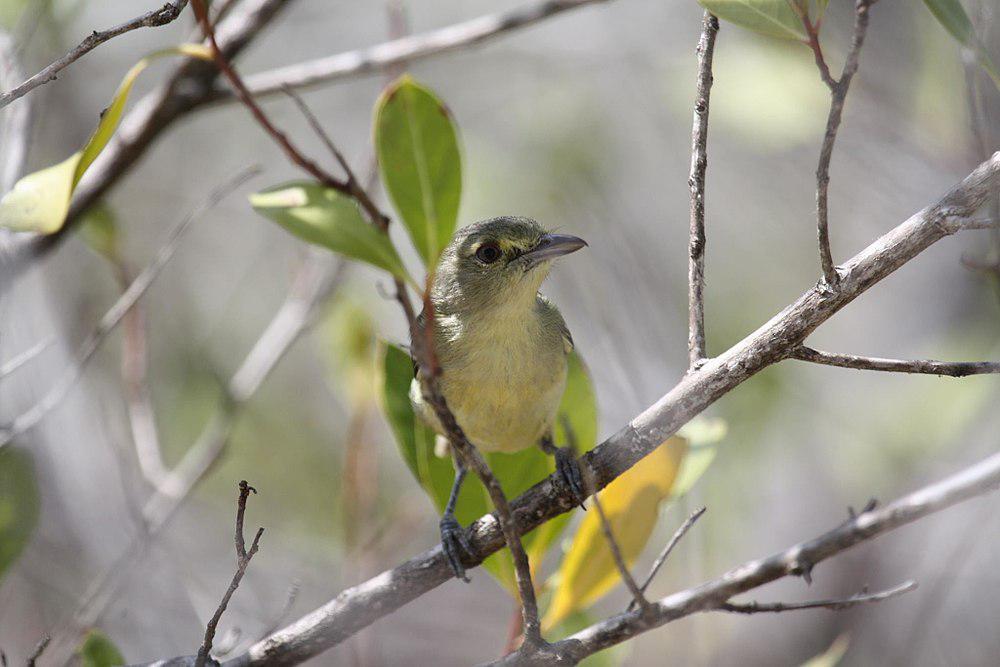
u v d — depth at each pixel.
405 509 12.51
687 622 11.55
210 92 9.85
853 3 12.80
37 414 8.38
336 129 16.45
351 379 11.09
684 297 15.31
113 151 9.77
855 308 14.47
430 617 14.91
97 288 13.36
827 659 8.38
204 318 15.54
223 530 13.54
